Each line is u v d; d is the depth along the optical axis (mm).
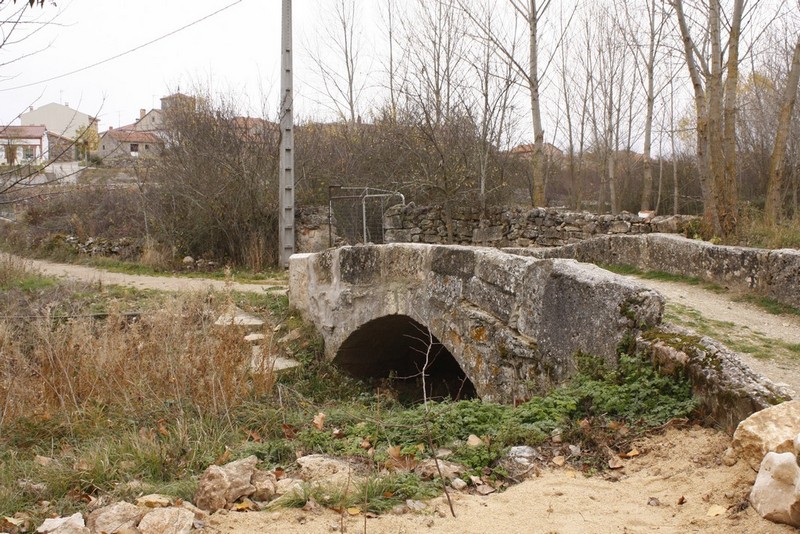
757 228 12648
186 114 19406
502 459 4367
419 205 19078
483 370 6602
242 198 18078
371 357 9773
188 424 5426
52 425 5887
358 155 22250
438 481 3980
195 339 7215
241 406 6102
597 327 5285
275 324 10422
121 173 26578
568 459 4285
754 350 6508
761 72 25688
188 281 14617
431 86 20922
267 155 19359
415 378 10141
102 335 7402
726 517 3152
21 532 3578
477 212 17375
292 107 17312
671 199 31172
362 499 3664
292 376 9156
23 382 6457
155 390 6332
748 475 3465
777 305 8156
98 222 20750
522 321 6117
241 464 4078
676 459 3938
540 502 3605
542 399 5160
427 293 7691
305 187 21141
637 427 4449
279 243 17734
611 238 11672
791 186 23734
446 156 19578
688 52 13188
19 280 13266
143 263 17156
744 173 27406
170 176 18766
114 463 4559
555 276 5758
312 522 3438
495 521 3396
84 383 6438
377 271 8625
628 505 3494
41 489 4238
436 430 4961
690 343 4648
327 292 9750
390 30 25156
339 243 18625
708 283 9492
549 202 31500
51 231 20719
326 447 4965
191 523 3340
